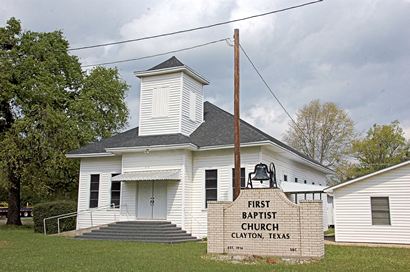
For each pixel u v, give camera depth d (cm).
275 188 1550
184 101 2702
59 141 3262
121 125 4447
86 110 3700
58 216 2733
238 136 1833
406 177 2192
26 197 6019
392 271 1202
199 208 2473
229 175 2430
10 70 3312
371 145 5203
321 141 5634
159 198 2536
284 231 1504
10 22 3478
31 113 3316
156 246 1906
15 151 3120
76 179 3756
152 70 2762
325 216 3419
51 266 1257
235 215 1591
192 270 1186
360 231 2244
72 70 3719
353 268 1252
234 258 1486
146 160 2570
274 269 1219
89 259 1423
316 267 1269
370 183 2266
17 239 2239
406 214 2164
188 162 2506
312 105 5744
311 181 3616
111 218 2747
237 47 1938
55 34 3644
